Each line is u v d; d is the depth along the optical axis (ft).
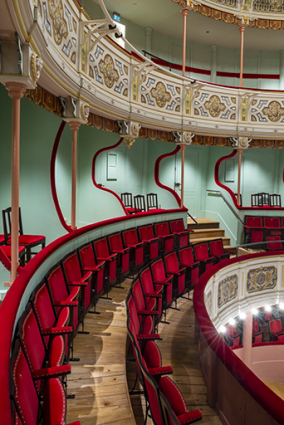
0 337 3.47
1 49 5.44
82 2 17.66
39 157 10.72
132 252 11.85
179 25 20.53
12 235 6.07
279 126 18.31
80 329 7.57
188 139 16.69
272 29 20.57
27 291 5.26
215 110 17.40
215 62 23.30
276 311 17.33
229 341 15.28
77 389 5.50
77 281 7.44
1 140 9.36
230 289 12.78
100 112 11.96
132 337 4.99
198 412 4.27
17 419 3.07
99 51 11.23
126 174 18.93
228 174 22.06
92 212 14.92
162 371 5.08
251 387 3.98
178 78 16.03
